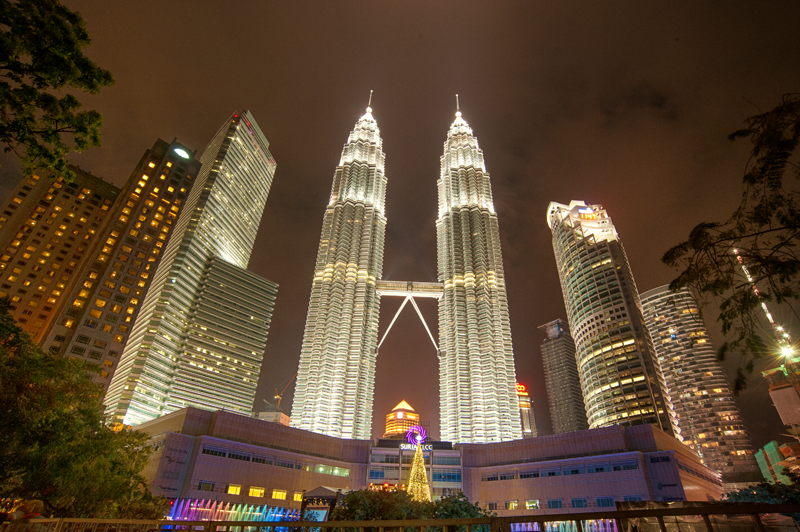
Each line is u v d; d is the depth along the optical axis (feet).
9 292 456.04
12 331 116.16
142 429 437.99
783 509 19.86
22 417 121.39
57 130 64.03
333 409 639.76
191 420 376.89
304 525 31.68
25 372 124.98
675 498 337.52
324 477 433.07
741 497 214.69
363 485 450.71
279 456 405.18
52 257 493.77
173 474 337.93
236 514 348.18
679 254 39.11
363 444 479.41
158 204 543.39
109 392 583.17
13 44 57.72
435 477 446.19
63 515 130.41
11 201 501.56
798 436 523.29
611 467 367.86
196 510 329.72
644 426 383.04
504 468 433.48
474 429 640.99
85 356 430.61
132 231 510.58
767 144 34.35
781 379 560.61
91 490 137.18
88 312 446.60
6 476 118.83
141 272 497.05
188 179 584.40
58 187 530.68
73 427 137.28
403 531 27.58
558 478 393.29
